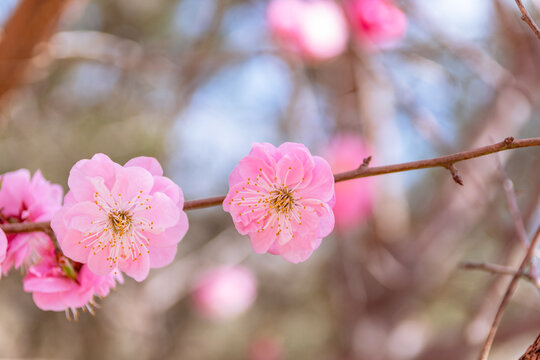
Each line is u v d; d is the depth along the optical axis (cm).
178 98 100
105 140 106
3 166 100
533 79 85
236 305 112
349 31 84
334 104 93
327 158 89
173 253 50
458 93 99
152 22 111
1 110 71
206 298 111
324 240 100
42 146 102
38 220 52
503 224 84
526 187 90
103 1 109
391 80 84
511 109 84
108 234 50
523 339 99
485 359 51
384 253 90
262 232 50
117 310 109
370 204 86
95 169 50
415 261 90
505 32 88
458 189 91
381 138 89
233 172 51
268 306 121
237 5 105
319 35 82
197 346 122
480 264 55
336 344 101
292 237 50
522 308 100
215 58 98
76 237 50
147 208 50
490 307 73
